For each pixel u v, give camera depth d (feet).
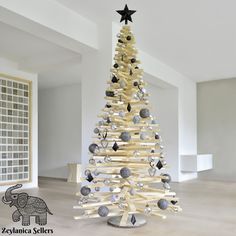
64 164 27.78
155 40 16.93
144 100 10.46
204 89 26.68
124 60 10.76
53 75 24.27
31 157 20.77
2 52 18.48
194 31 15.64
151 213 10.41
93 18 14.44
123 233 9.57
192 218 11.60
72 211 12.62
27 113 20.85
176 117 24.20
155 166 10.01
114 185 10.19
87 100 15.28
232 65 21.83
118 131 10.30
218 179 25.41
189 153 25.40
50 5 12.44
